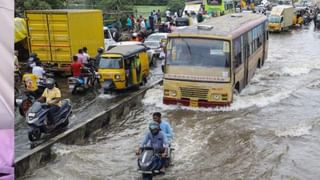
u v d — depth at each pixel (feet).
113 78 58.44
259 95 61.82
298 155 40.40
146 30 115.24
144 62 65.67
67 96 59.21
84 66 63.62
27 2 93.50
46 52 71.26
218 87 54.03
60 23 69.56
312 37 137.49
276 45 119.34
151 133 35.17
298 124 49.26
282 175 36.04
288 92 64.54
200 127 48.75
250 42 69.05
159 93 62.28
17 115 50.29
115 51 60.75
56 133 43.16
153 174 34.99
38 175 36.47
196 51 54.54
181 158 39.91
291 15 161.99
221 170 37.37
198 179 35.55
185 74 54.85
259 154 40.78
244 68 64.03
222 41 53.88
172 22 126.00
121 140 45.65
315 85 69.77
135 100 58.13
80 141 44.65
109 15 120.67
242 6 207.21
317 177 35.65
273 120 51.03
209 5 161.27
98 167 38.47
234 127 48.57
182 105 55.72
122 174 37.19
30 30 71.15
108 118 50.47
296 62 91.45
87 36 72.74
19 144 40.11
